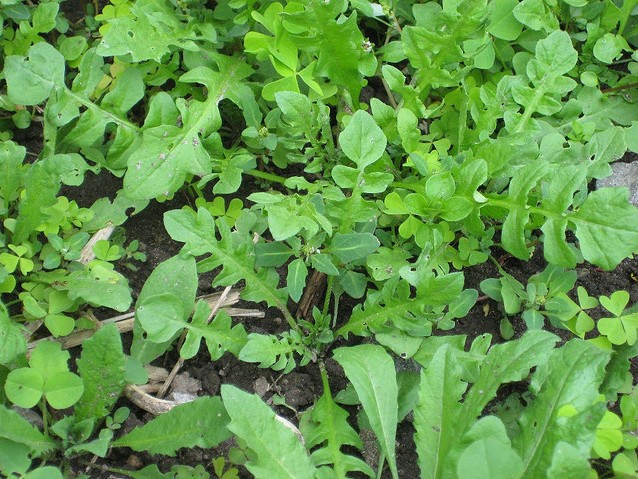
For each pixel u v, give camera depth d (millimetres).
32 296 287
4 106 325
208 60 331
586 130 319
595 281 322
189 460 276
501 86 314
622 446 277
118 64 332
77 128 303
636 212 262
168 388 293
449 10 297
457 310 285
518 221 279
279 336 304
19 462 238
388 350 292
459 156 309
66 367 252
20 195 305
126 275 314
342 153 313
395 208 292
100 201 312
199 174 299
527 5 328
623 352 283
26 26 325
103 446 247
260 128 316
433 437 242
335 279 301
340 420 271
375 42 367
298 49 314
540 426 233
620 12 342
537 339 249
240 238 304
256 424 237
